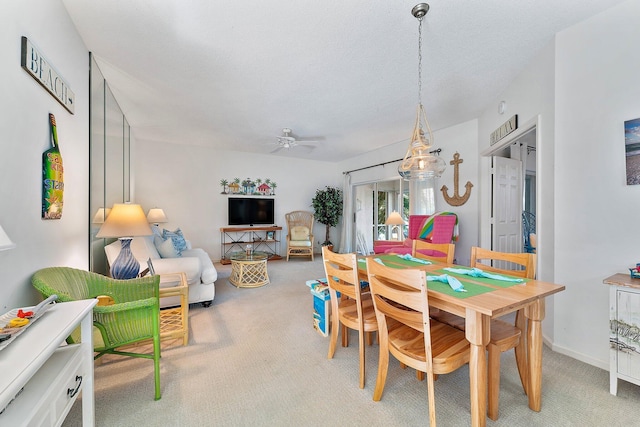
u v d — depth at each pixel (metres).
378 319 1.56
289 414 1.46
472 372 1.25
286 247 6.66
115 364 1.94
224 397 1.60
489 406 1.43
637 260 1.76
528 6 1.82
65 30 1.81
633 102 1.76
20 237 1.32
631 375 1.55
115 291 1.79
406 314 1.36
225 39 2.12
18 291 1.30
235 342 2.29
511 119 2.88
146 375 1.81
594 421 1.41
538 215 2.41
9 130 1.23
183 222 5.65
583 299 2.00
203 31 2.03
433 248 2.44
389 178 5.71
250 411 1.49
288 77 2.73
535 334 1.47
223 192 6.06
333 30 2.01
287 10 1.81
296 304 3.21
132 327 1.58
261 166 6.50
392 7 1.79
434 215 4.22
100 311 1.45
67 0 1.73
